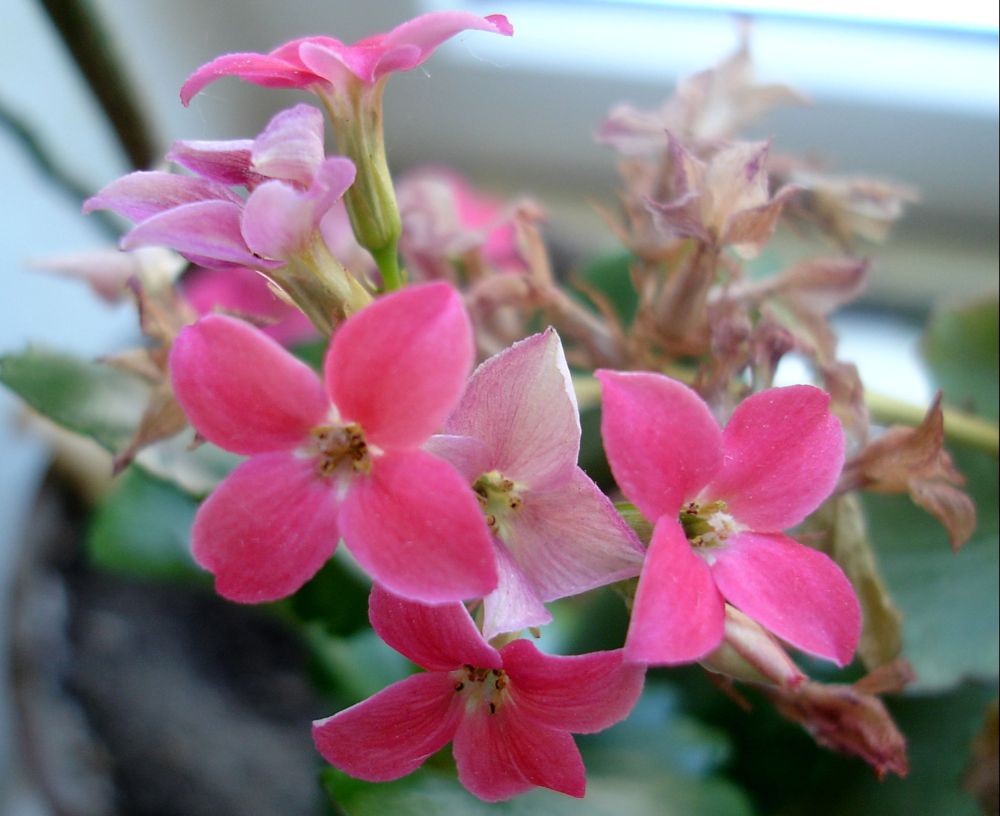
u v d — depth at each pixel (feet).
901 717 0.24
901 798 0.23
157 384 0.20
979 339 0.27
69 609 0.29
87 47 0.21
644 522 0.15
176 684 0.28
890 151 0.34
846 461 0.18
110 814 0.26
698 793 0.22
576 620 0.25
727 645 0.15
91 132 0.32
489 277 0.22
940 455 0.17
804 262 0.20
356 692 0.26
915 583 0.23
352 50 0.15
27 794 0.29
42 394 0.22
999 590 0.23
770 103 0.21
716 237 0.17
